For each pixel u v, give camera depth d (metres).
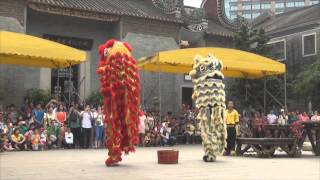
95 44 23.53
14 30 19.92
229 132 13.38
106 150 15.78
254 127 15.41
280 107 25.69
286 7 84.31
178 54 17.30
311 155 13.72
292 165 10.36
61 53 16.06
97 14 22.03
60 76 22.52
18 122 16.61
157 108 23.44
